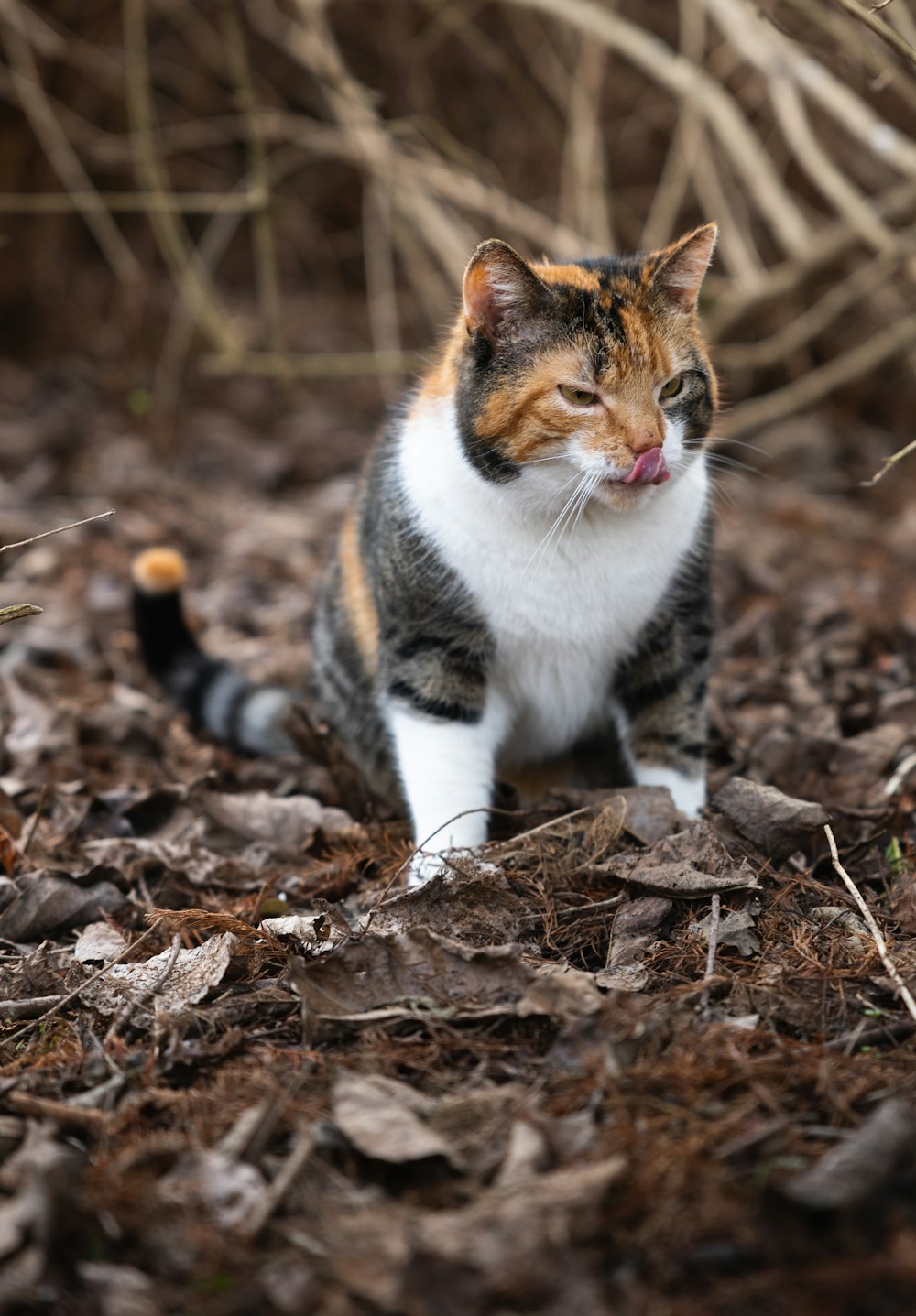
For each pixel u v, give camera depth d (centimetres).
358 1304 185
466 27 812
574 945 282
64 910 313
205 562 595
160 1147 218
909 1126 201
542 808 341
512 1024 248
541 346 309
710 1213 194
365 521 371
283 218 915
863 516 628
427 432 339
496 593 325
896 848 317
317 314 899
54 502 661
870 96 754
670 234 838
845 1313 180
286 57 886
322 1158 216
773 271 750
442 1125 218
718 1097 223
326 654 404
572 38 791
